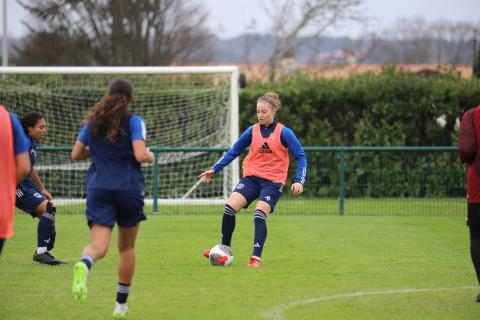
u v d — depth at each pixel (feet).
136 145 63.16
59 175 172.86
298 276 86.48
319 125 204.13
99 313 68.23
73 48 315.99
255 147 93.81
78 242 115.14
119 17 309.42
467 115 71.77
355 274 88.02
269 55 390.83
